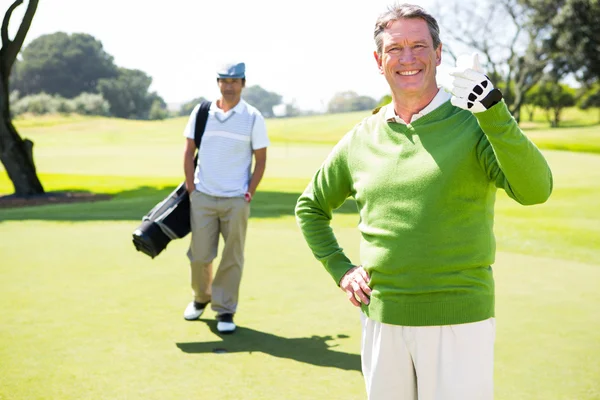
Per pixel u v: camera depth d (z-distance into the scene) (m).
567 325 4.37
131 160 26.67
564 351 3.87
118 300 5.18
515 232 8.24
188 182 4.60
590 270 6.08
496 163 1.96
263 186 15.91
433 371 2.08
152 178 19.91
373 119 2.24
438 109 2.08
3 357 3.88
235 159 4.54
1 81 16.02
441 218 2.02
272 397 3.26
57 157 28.28
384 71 2.15
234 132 4.52
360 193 2.20
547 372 3.55
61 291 5.44
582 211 10.37
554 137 42.84
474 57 1.82
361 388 3.39
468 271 2.05
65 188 17.77
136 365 3.75
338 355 3.91
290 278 5.84
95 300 5.16
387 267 2.10
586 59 48.00
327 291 5.39
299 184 16.58
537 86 72.56
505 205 11.23
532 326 4.36
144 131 58.38
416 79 2.08
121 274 6.06
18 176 16.19
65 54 151.88
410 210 2.05
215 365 3.75
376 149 2.16
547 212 10.30
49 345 4.10
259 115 4.60
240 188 4.51
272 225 8.99
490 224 2.10
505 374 3.53
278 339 4.23
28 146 16.33
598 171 17.53
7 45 16.02
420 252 2.04
